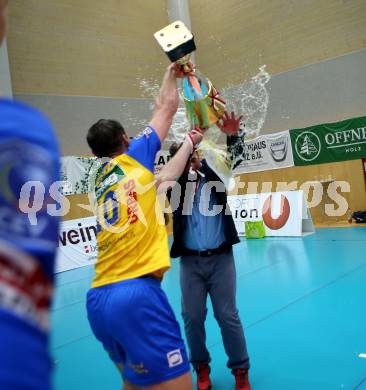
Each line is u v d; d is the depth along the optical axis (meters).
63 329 5.61
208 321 5.20
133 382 2.15
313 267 7.25
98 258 2.30
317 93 12.48
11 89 11.36
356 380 3.40
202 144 3.40
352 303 5.18
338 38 11.94
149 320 2.10
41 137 0.66
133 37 14.27
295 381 3.51
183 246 3.43
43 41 12.36
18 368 0.51
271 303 5.60
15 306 0.54
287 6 12.82
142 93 14.33
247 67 13.91
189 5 15.13
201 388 3.51
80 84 13.00
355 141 11.16
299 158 12.17
